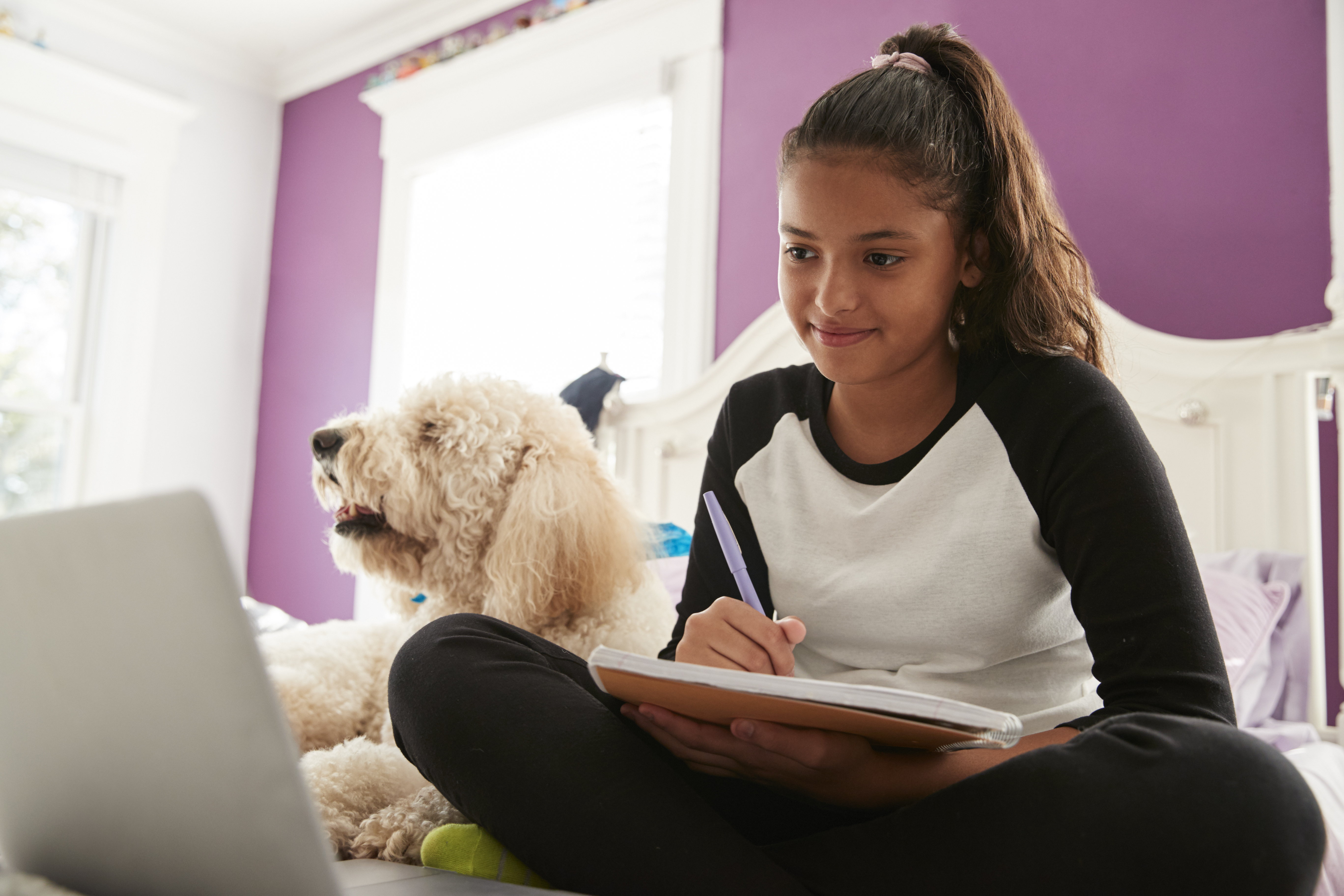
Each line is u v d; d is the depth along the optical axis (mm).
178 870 492
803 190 842
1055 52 2113
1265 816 542
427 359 3312
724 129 2627
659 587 1367
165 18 3570
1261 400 1658
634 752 668
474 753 687
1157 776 559
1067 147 2072
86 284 3445
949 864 583
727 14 2670
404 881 651
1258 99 1853
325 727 1294
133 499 468
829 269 841
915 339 857
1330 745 1421
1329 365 1592
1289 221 1795
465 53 3314
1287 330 1776
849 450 985
